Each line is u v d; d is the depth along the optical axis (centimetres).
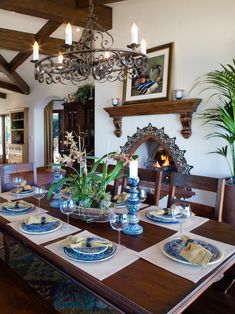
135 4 384
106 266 124
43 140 793
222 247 143
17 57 587
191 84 329
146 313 95
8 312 137
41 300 147
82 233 163
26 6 335
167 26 350
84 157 202
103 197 190
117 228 147
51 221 177
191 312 132
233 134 269
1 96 927
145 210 212
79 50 211
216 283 165
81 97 518
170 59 343
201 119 320
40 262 276
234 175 277
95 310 204
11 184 285
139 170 253
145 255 135
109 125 437
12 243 309
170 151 353
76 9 374
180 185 224
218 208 202
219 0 301
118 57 218
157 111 353
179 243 144
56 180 234
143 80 373
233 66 292
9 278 167
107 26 412
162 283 111
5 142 992
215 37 306
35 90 753
